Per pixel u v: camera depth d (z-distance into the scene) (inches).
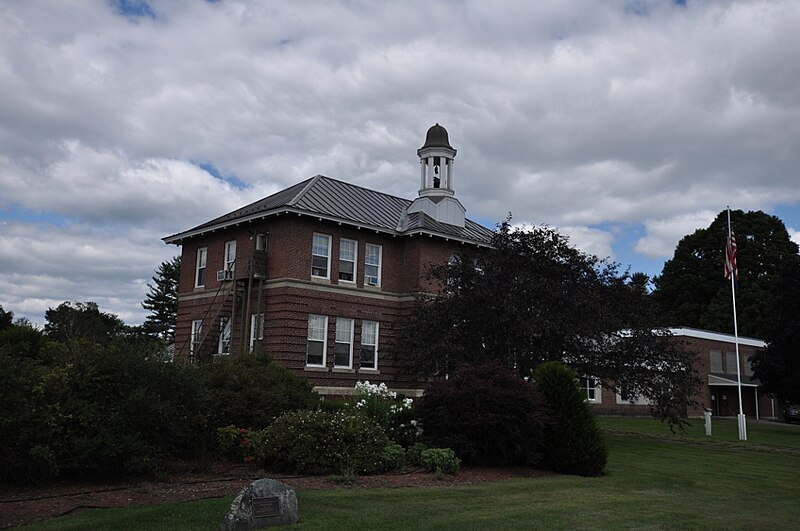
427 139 1553.9
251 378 654.5
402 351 911.0
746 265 2583.7
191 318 1427.2
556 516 414.9
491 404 626.8
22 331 680.4
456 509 421.7
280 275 1236.5
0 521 358.9
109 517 364.5
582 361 882.8
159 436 512.4
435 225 1429.6
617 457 799.1
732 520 434.9
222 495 437.7
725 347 2277.3
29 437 451.2
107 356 509.0
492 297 833.5
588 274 881.5
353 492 465.1
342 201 1393.9
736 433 1334.9
